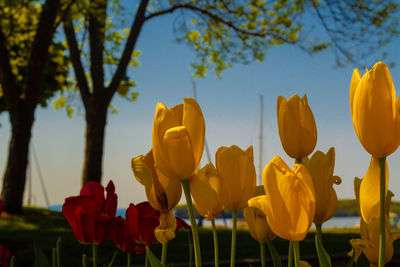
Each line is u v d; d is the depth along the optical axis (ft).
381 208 1.72
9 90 32.48
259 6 36.52
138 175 2.28
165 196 2.26
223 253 16.28
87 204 2.91
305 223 1.67
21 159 32.83
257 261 11.46
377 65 1.67
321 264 1.88
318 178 2.27
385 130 1.65
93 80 35.42
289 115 2.24
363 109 1.67
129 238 2.93
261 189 2.61
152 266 1.96
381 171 1.71
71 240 18.71
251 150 2.43
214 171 2.24
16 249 16.46
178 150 1.89
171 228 2.24
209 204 2.01
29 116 33.22
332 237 19.70
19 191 32.83
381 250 1.70
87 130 35.63
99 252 16.42
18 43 39.40
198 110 1.96
